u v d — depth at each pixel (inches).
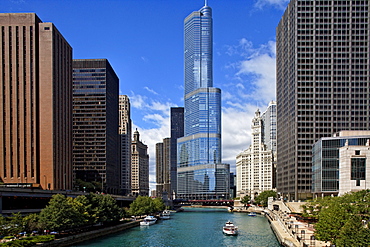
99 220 6063.0
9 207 5098.4
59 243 4510.3
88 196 6274.6
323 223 3681.1
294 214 6968.5
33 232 4601.4
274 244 5073.8
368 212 4293.8
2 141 7598.4
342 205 4259.4
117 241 5349.4
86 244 4980.3
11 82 7746.1
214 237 5866.1
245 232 6461.6
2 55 7790.4
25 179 7519.7
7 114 7667.3
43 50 7854.3
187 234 6250.0
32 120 7662.4
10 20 7824.8
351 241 2984.7
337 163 7790.4
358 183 6998.0
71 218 4867.1
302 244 3895.2
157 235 6092.5
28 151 7583.7
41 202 5994.1
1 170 7519.7
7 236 4116.6
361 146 7076.8
